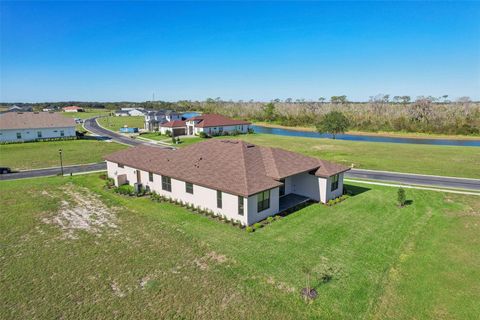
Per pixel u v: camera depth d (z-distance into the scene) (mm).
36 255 15562
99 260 15062
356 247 16453
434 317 11102
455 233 18172
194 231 18469
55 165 39062
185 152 26859
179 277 13602
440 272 13992
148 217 20781
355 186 29062
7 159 42625
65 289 12766
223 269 14258
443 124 83000
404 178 32188
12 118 59188
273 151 24953
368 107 111562
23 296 12320
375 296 12305
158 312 11359
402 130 83562
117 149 51156
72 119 65312
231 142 26328
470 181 30734
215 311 11422
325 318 11094
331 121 66562
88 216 20984
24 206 23016
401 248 16312
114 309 11531
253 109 134125
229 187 19781
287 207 22688
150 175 26266
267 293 12477
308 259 15164
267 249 16188
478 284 13039
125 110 154875
